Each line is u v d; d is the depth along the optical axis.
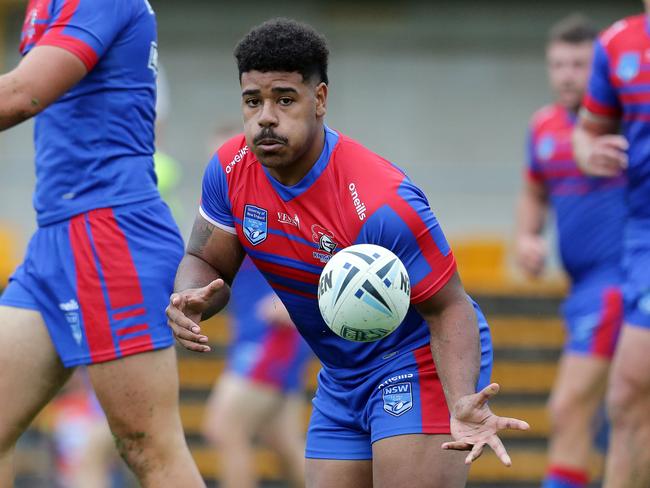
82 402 35.75
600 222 28.31
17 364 17.50
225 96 77.81
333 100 78.38
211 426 31.36
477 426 13.93
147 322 17.50
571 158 28.81
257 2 78.44
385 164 15.47
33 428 37.12
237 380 31.09
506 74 78.94
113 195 17.61
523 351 38.25
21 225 57.19
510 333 38.38
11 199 57.53
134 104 17.89
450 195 60.22
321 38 14.84
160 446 17.58
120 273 17.45
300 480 31.97
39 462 36.88
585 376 27.53
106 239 17.48
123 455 17.77
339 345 16.41
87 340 17.42
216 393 36.16
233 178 15.76
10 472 17.69
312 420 17.34
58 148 17.59
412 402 15.92
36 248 17.77
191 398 38.03
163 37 77.75
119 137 17.77
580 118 23.83
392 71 78.69
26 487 36.72
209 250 16.31
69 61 16.78
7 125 16.62
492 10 79.25
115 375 17.44
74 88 17.53
